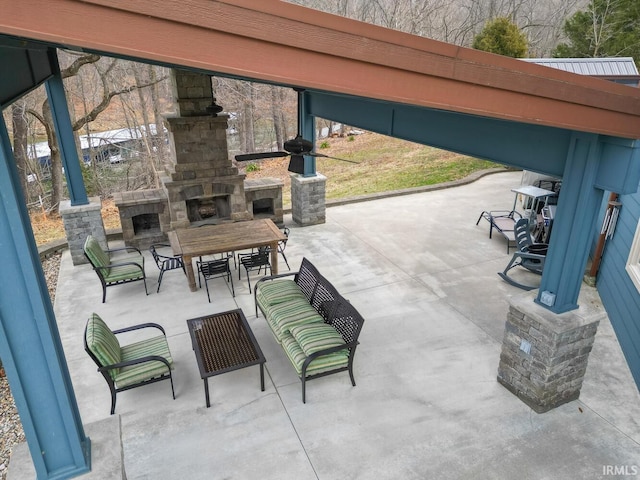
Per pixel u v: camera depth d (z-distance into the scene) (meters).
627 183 3.01
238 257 6.71
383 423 3.87
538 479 3.33
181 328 5.29
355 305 5.80
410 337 5.11
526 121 2.55
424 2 18.47
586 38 16.25
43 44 3.35
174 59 1.63
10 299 2.37
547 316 3.66
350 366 4.23
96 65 12.01
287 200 14.74
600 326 5.30
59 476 2.94
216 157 7.38
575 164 3.26
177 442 3.69
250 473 3.40
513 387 4.18
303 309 4.70
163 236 7.61
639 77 7.68
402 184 14.07
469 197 10.51
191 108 6.98
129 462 3.50
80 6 1.45
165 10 1.54
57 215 14.06
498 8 20.62
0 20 1.40
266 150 20.77
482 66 2.26
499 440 3.68
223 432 3.79
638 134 2.90
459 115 4.38
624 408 4.04
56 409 2.75
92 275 6.64
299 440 3.70
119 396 4.21
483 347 4.93
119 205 7.08
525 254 6.25
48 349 2.56
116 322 5.40
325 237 8.08
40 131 15.53
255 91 17.47
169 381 4.42
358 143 20.81
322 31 1.82
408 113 5.04
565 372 3.87
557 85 2.50
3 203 2.17
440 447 3.62
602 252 6.10
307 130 7.73
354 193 13.66
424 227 8.59
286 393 4.24
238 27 1.67
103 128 16.84
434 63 2.13
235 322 4.83
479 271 6.78
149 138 16.58
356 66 1.97
